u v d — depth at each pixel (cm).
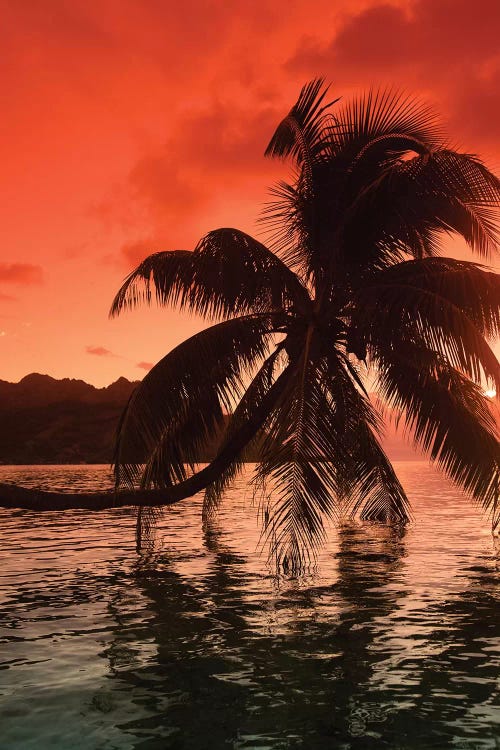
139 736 555
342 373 1462
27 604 1037
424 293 1293
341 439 1318
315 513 1202
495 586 1140
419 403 1369
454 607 988
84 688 666
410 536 1812
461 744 535
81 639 841
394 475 1914
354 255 1517
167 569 1348
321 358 1444
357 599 1048
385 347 1420
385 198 1426
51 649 799
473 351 1202
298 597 1067
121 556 1535
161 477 1513
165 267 1461
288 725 574
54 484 5088
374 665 728
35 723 583
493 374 1191
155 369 1369
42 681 688
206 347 1399
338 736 552
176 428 1514
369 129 1549
